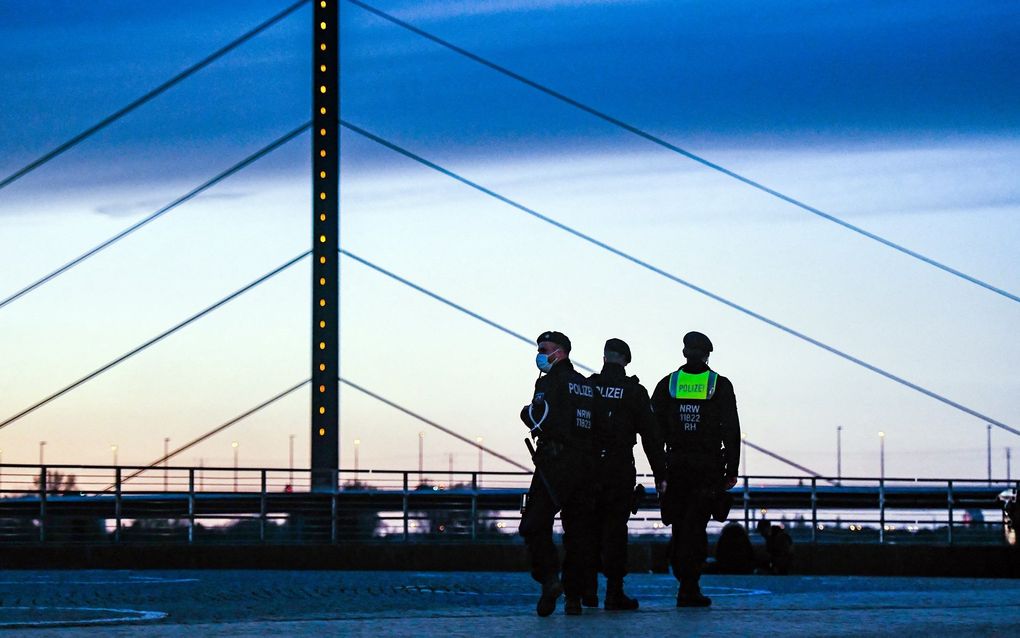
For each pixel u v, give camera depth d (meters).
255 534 25.66
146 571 22.42
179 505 25.73
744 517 27.16
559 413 10.69
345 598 14.62
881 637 8.18
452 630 8.60
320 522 26.25
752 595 13.57
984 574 27.08
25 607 13.05
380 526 26.11
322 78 31.50
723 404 11.51
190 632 8.30
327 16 32.94
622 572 11.12
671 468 11.51
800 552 26.73
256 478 26.42
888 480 27.53
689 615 10.09
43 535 24.47
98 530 24.83
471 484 26.88
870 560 26.92
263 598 14.69
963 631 8.59
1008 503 27.39
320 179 30.64
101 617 11.55
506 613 10.73
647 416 11.07
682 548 11.51
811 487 27.70
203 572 21.78
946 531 27.27
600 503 11.04
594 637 8.15
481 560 25.86
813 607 10.80
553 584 10.42
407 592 15.63
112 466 25.36
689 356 11.64
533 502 10.61
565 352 10.93
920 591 14.14
